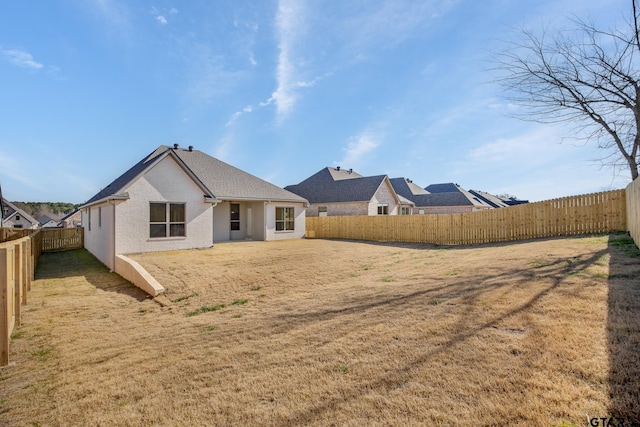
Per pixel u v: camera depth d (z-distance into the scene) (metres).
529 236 13.25
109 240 13.45
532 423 2.31
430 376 3.10
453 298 5.34
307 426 2.60
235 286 8.67
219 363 3.98
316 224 23.59
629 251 7.11
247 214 20.55
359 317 5.08
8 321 4.73
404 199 32.66
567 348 3.21
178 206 14.55
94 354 4.75
